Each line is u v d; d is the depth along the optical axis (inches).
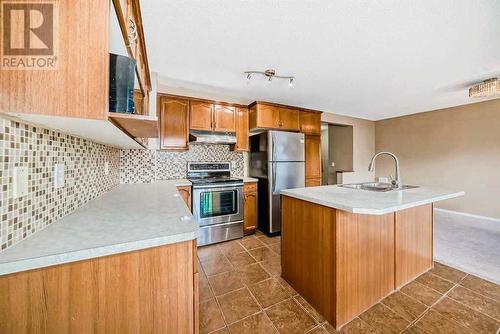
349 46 77.4
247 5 57.3
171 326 32.8
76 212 45.5
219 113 125.3
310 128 149.7
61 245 28.0
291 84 113.3
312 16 61.5
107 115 28.7
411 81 110.7
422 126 183.0
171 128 112.7
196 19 62.8
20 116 26.8
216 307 63.8
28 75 25.6
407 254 74.5
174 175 124.1
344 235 56.8
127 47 43.5
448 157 168.2
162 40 73.6
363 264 61.1
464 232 126.0
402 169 196.4
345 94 132.0
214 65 92.3
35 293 25.5
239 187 119.1
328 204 56.3
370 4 56.8
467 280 76.7
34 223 32.4
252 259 94.9
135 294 30.4
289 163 131.2
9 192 27.2
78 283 27.4
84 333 27.8
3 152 26.3
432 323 56.7
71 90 26.9
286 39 73.0
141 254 30.8
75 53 27.1
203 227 109.5
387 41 74.0
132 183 103.7
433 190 79.0
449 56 84.7
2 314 24.4
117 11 33.9
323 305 59.7
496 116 145.6
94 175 61.2
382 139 212.7
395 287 70.2
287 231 75.9
